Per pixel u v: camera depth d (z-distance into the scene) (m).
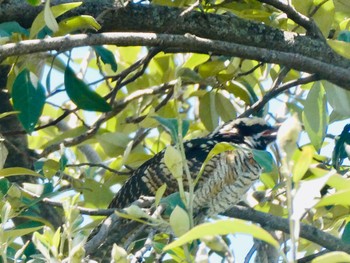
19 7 10.68
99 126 12.72
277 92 11.85
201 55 12.19
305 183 6.32
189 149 12.03
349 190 6.18
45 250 7.78
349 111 11.12
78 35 9.63
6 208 8.27
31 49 9.40
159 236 11.27
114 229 10.41
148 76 14.07
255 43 11.17
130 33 10.01
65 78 10.12
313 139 11.05
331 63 11.24
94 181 12.03
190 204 7.40
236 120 12.84
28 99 9.81
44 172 10.83
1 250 7.93
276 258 10.44
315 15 11.49
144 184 12.11
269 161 8.79
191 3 11.59
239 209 11.41
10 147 12.87
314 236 10.17
